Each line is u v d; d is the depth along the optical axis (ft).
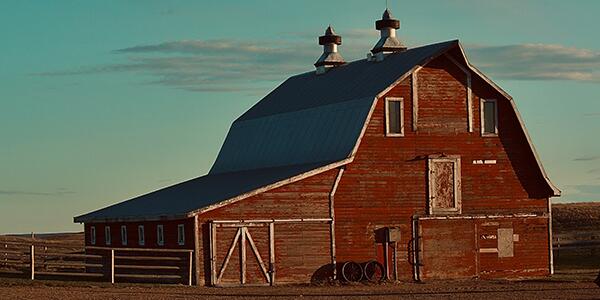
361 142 222.69
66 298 172.14
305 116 250.98
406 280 225.15
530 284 217.56
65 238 583.58
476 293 194.08
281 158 253.65
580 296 186.39
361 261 221.05
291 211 214.69
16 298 170.40
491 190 235.61
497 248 235.61
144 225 229.45
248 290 199.11
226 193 218.59
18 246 270.67
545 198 241.55
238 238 209.87
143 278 218.18
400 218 225.56
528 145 238.68
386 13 255.50
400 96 227.20
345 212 220.02
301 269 214.69
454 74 232.53
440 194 230.07
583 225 481.05
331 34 276.82
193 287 202.59
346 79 252.42
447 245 230.27
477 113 234.79
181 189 262.47
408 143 227.40
